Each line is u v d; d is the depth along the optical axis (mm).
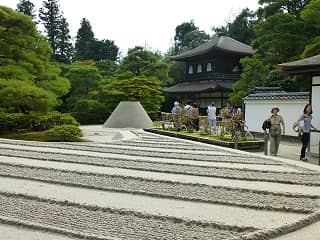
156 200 6379
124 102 29719
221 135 17406
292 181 8047
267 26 27016
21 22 20375
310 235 4578
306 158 12547
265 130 13234
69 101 38500
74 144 15766
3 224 5016
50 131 17953
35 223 4949
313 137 13906
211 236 4559
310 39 25453
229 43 42062
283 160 11422
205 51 40594
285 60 27266
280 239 4418
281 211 5754
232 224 4969
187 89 40656
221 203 6188
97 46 59250
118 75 38719
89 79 38969
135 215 5453
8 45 20188
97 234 4590
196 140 17797
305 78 22281
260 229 4754
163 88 42719
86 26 65812
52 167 9547
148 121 29469
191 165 10117
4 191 6824
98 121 38188
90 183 7602
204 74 42406
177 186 7438
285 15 26344
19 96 18375
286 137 19578
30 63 20547
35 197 6391
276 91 23234
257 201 6293
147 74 41094
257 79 28078
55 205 5977
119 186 7352
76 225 4965
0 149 13461
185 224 5043
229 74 41219
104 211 5648
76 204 5973
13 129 19781
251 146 15305
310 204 6125
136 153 12664
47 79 21578
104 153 12648
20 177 8234
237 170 9438
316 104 13852
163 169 9391
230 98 29719
